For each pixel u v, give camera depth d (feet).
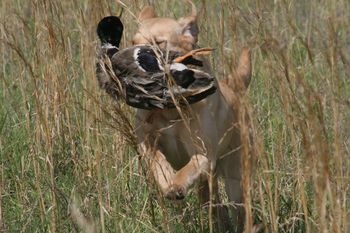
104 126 64.03
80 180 62.28
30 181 63.72
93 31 67.10
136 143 54.90
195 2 80.07
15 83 73.82
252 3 72.13
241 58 62.44
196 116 54.39
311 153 48.24
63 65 66.64
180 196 52.42
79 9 70.38
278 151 60.70
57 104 66.44
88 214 58.23
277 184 54.65
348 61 52.24
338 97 51.90
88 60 66.39
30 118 69.26
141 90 47.78
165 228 55.26
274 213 53.31
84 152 64.08
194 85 47.55
